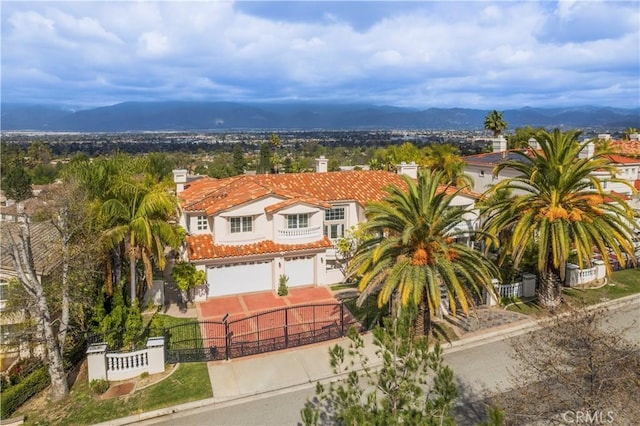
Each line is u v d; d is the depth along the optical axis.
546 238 23.64
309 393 18.22
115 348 20.53
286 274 30.69
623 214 24.20
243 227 29.91
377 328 11.34
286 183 35.56
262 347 21.75
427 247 21.05
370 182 36.88
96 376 18.70
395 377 10.62
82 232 22.03
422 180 21.83
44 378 18.97
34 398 18.28
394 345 10.97
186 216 31.83
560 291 25.66
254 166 125.56
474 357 20.73
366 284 21.58
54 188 23.47
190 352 21.36
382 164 63.50
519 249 23.97
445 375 10.20
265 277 30.27
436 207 21.30
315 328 24.11
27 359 21.27
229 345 20.98
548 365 13.97
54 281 20.67
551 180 24.20
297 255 30.75
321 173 38.34
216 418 16.66
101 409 17.14
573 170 23.75
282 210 30.00
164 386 18.61
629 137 57.31
